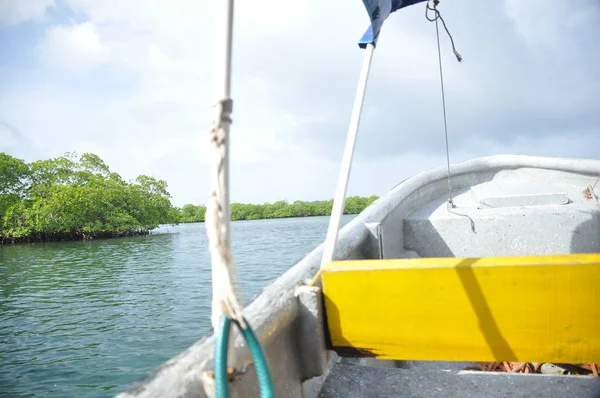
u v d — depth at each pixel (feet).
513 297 5.10
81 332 54.65
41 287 93.86
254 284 81.41
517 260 5.14
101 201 269.44
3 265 139.33
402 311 5.48
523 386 5.91
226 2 3.05
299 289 5.79
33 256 168.55
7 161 267.59
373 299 5.56
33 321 62.90
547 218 12.05
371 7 6.89
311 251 7.56
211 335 4.42
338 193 6.30
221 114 3.05
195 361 3.89
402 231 13.04
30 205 260.62
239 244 188.14
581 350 4.98
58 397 34.30
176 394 3.48
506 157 16.20
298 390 5.73
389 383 6.36
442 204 14.42
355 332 5.72
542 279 4.99
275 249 160.35
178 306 66.23
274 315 5.05
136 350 45.55
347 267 5.64
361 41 7.54
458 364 10.16
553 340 5.04
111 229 264.93
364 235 9.38
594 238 11.79
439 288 5.32
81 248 200.75
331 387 6.40
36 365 42.78
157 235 299.38
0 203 252.62
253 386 4.50
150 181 330.75
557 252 11.94
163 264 126.82
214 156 3.06
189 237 268.00
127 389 3.36
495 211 12.76
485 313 5.21
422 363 10.27
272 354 5.14
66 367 41.75
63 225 245.65
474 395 5.83
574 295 4.93
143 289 83.92
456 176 16.10
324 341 5.88
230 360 4.00
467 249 12.51
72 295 82.64
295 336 5.78
